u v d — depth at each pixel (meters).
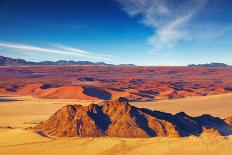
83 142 110.25
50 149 104.44
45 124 135.62
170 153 96.38
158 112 145.50
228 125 155.12
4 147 108.12
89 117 132.00
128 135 124.12
